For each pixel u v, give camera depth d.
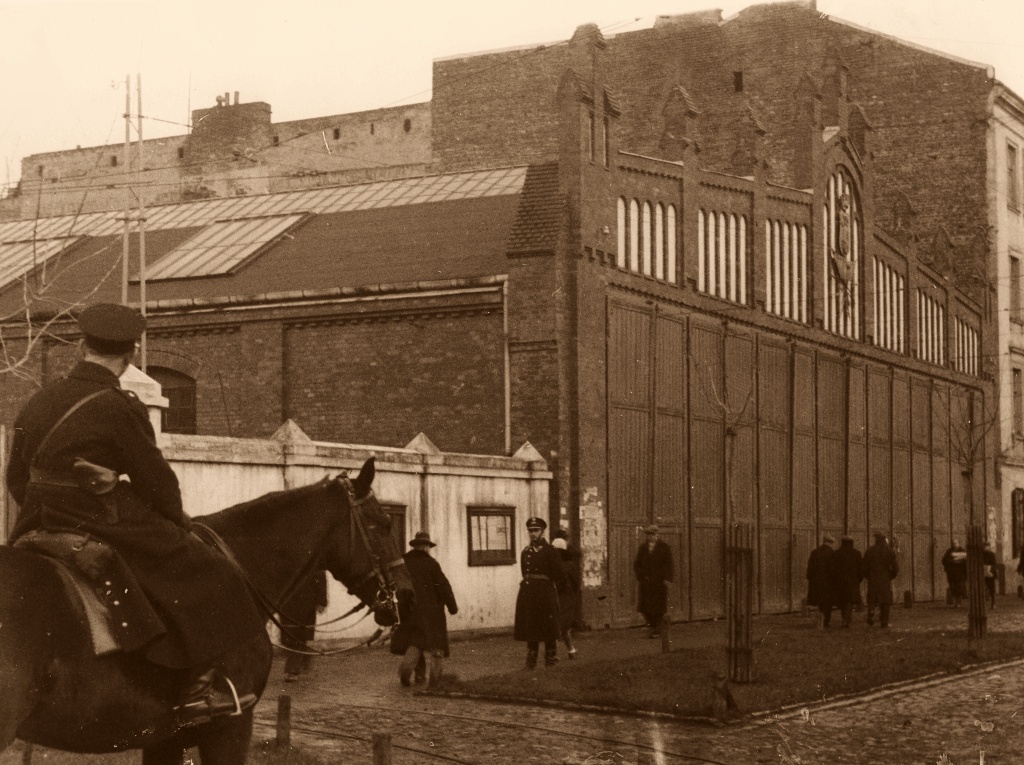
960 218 49.00
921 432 45.50
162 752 7.59
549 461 28.48
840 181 40.81
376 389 30.02
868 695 17.12
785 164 43.75
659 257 32.31
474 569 26.23
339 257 32.66
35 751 10.66
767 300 36.53
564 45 44.84
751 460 35.41
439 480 25.48
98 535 6.92
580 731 13.98
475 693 16.23
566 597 21.44
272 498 8.15
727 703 14.73
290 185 51.19
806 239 38.69
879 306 43.12
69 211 53.12
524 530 27.66
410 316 29.91
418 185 37.94
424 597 17.16
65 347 31.98
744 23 44.56
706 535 33.28
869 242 42.22
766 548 35.88
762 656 20.94
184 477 20.30
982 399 50.09
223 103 52.22
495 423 29.03
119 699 6.76
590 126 30.00
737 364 35.00
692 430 33.00
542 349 28.64
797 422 37.69
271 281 31.88
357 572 8.38
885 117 49.16
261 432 30.80
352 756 12.31
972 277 49.81
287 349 30.91
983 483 49.78
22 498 7.18
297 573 8.09
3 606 6.35
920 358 45.69
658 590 26.62
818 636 26.03
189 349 31.67
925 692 17.62
